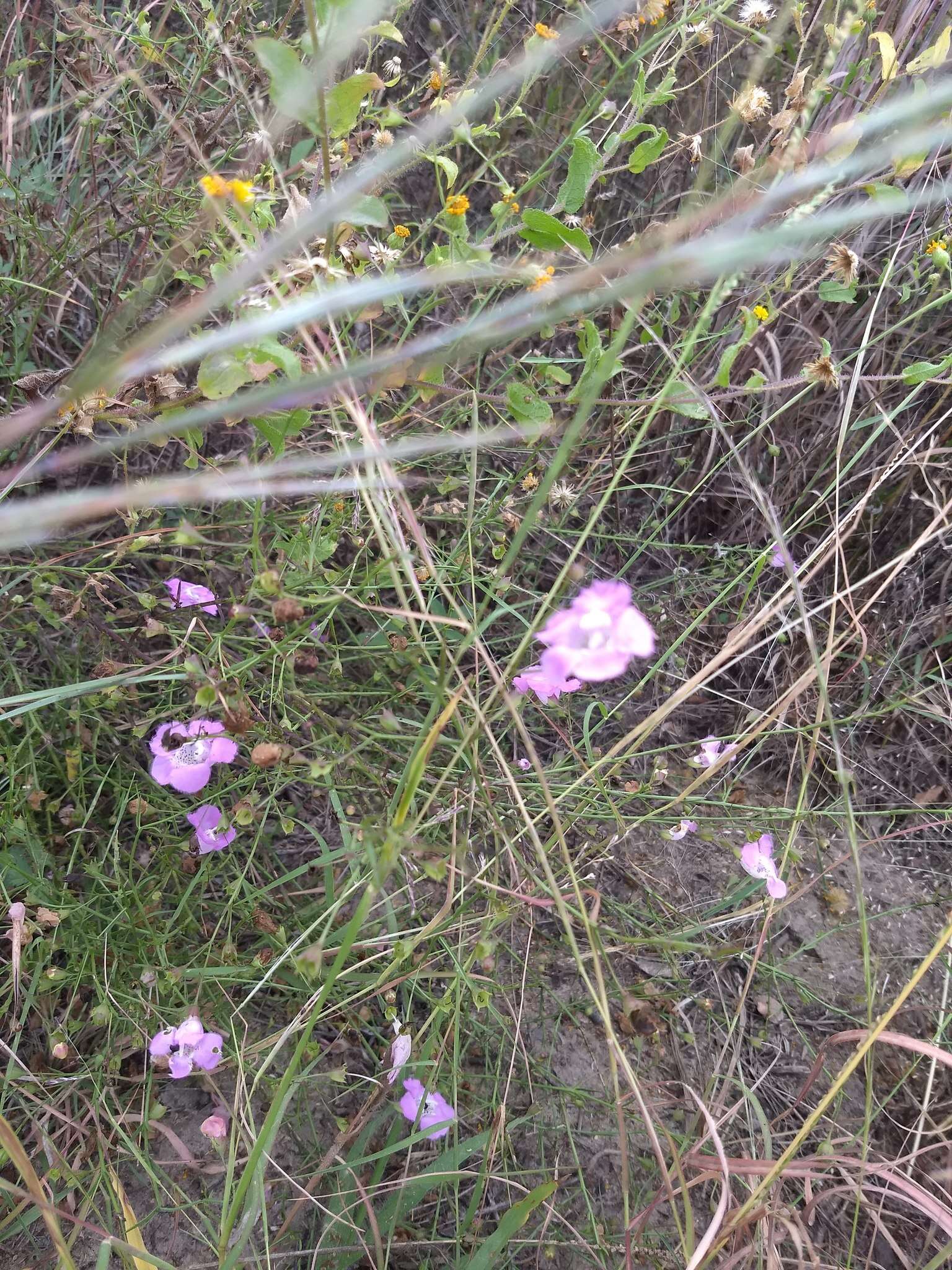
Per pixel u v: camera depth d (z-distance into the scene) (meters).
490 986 0.34
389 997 0.32
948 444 0.45
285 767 0.32
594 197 0.47
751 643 0.47
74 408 0.31
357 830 0.28
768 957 0.40
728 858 0.43
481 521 0.39
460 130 0.33
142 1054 0.34
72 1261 0.24
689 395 0.31
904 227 0.44
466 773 0.34
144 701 0.38
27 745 0.35
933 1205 0.27
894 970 0.41
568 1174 0.34
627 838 0.42
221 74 0.37
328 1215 0.30
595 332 0.32
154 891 0.34
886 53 0.33
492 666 0.27
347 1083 0.34
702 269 0.21
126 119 0.41
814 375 0.34
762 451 0.48
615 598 0.25
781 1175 0.29
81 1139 0.31
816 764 0.46
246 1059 0.32
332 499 0.34
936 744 0.47
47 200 0.41
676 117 0.49
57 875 0.33
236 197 0.26
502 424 0.40
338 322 0.35
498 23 0.37
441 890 0.37
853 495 0.47
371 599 0.36
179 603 0.34
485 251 0.33
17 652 0.38
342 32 0.25
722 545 0.47
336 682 0.37
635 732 0.31
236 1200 0.25
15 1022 0.30
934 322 0.45
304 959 0.24
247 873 0.37
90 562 0.34
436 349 0.28
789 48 0.44
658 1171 0.33
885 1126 0.36
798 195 0.32
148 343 0.19
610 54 0.36
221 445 0.45
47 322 0.44
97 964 0.33
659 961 0.39
